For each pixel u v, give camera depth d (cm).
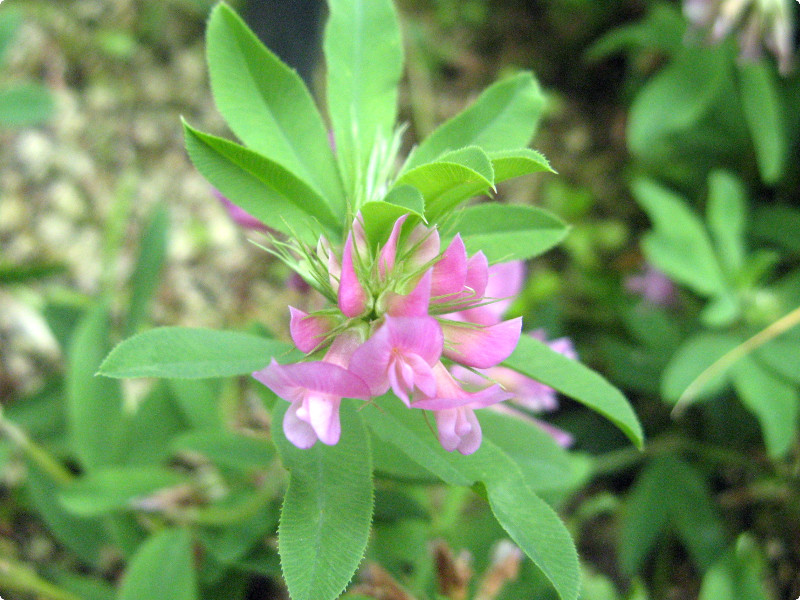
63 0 40
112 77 39
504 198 40
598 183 41
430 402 10
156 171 38
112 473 19
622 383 30
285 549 11
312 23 32
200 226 37
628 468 33
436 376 11
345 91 13
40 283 34
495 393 10
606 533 32
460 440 11
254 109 13
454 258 11
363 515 11
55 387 26
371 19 13
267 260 37
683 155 37
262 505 19
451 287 11
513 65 44
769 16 26
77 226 36
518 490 12
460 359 11
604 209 40
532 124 13
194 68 40
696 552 27
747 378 25
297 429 10
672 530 30
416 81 41
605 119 43
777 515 30
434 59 43
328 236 12
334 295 12
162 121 39
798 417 28
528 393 16
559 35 44
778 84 33
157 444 22
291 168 13
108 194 37
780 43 26
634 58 41
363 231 11
